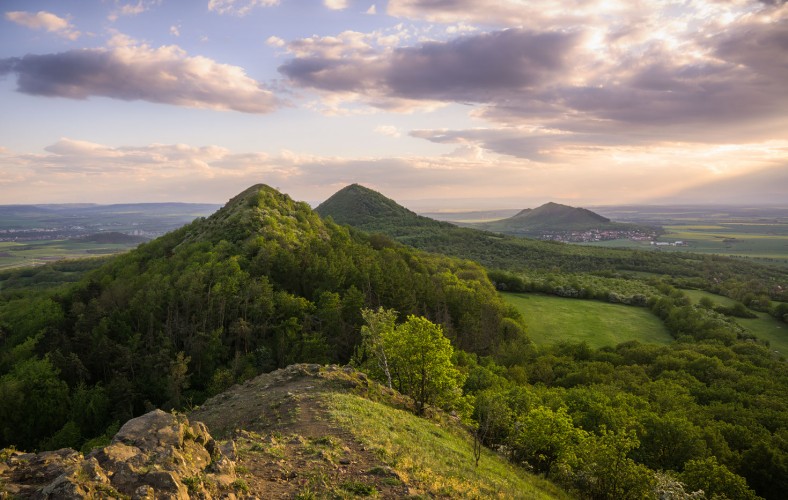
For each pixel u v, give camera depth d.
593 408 53.31
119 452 14.95
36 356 70.25
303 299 83.81
